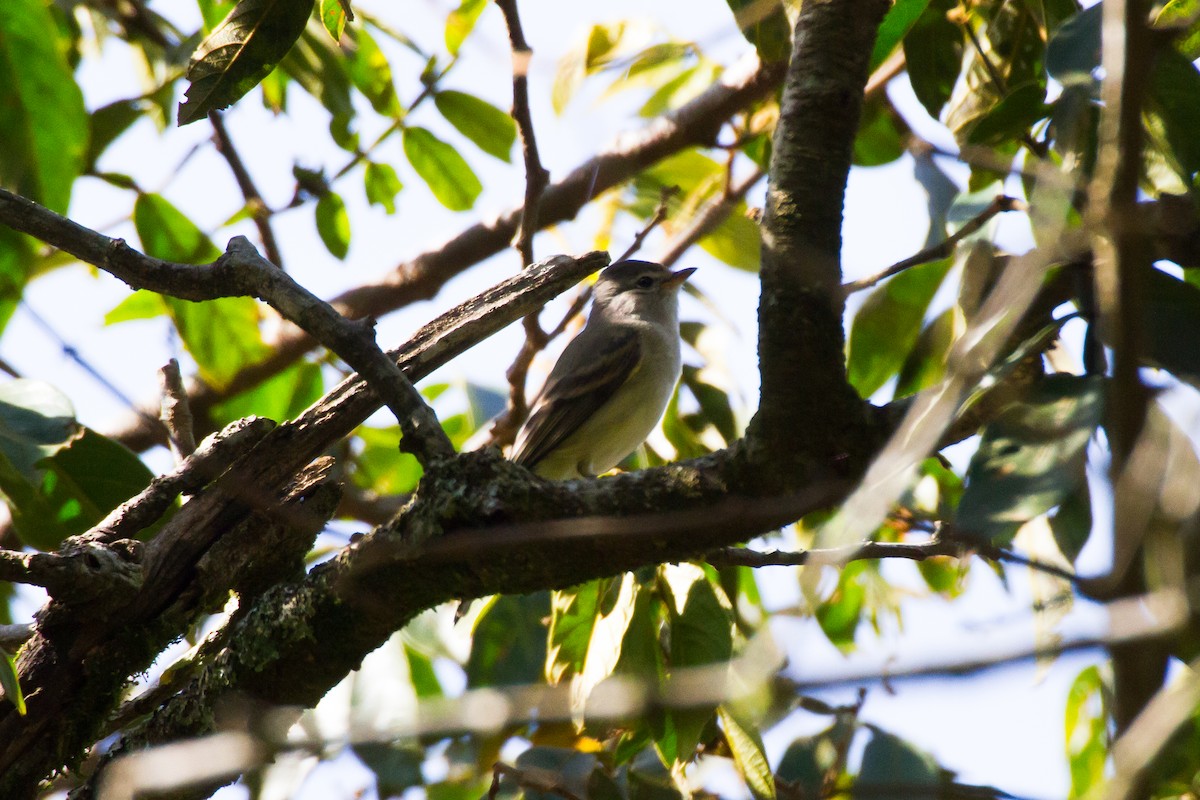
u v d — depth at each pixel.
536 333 10.98
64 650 6.35
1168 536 4.23
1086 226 4.34
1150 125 5.77
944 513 9.16
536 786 8.60
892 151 10.50
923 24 8.23
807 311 5.17
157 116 11.89
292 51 10.73
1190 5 6.04
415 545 5.84
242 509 6.75
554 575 5.92
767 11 7.27
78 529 8.70
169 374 8.11
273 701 6.50
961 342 4.71
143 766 5.37
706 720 7.44
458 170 11.53
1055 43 5.53
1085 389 4.61
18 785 6.34
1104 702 7.99
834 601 11.02
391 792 9.17
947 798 7.00
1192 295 4.73
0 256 9.43
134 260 6.76
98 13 13.14
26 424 7.80
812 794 7.76
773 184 5.27
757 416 5.47
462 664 9.58
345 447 12.05
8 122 9.28
